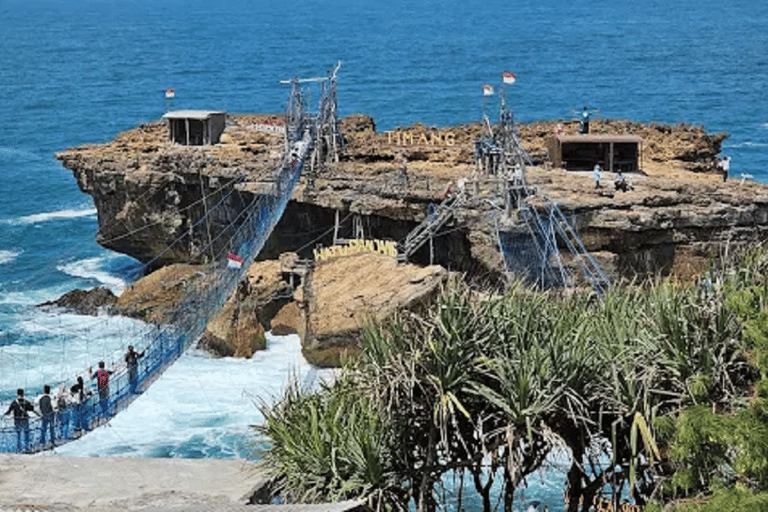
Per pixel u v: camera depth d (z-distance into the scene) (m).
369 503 27.64
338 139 93.56
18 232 121.31
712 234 76.19
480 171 82.75
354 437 28.08
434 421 28.80
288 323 78.31
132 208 93.06
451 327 29.69
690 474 27.77
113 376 64.25
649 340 30.62
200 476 24.31
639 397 29.50
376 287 74.44
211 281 72.94
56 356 75.12
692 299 31.42
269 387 69.31
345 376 30.58
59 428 54.66
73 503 22.25
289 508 19.95
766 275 31.33
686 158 92.81
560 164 87.19
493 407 30.14
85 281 100.44
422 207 80.25
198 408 65.94
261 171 87.19
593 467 31.33
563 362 29.81
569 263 73.62
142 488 23.36
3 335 79.38
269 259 86.69
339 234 85.81
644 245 75.62
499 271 74.44
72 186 146.75
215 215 90.06
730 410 29.42
